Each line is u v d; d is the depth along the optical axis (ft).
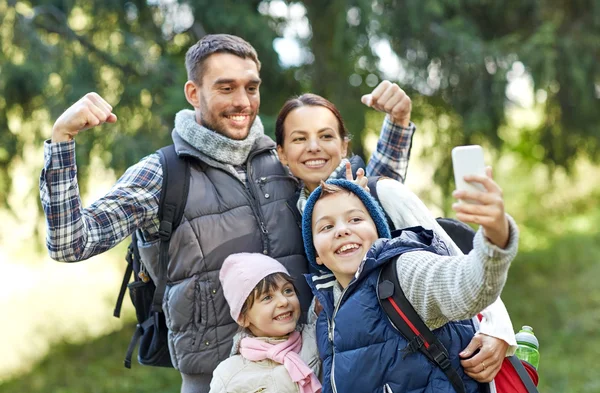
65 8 19.92
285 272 7.75
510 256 5.22
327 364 6.91
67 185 7.06
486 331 6.74
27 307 28.81
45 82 18.94
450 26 21.33
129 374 21.30
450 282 5.75
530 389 6.94
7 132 20.18
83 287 30.55
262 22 19.76
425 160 23.84
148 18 20.39
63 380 21.49
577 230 32.22
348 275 7.04
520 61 21.24
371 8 19.76
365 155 21.74
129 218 7.77
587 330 21.88
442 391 6.23
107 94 19.79
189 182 8.03
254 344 7.63
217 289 7.94
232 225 8.01
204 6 19.52
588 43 22.56
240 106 8.22
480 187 5.13
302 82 21.21
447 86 22.25
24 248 32.58
